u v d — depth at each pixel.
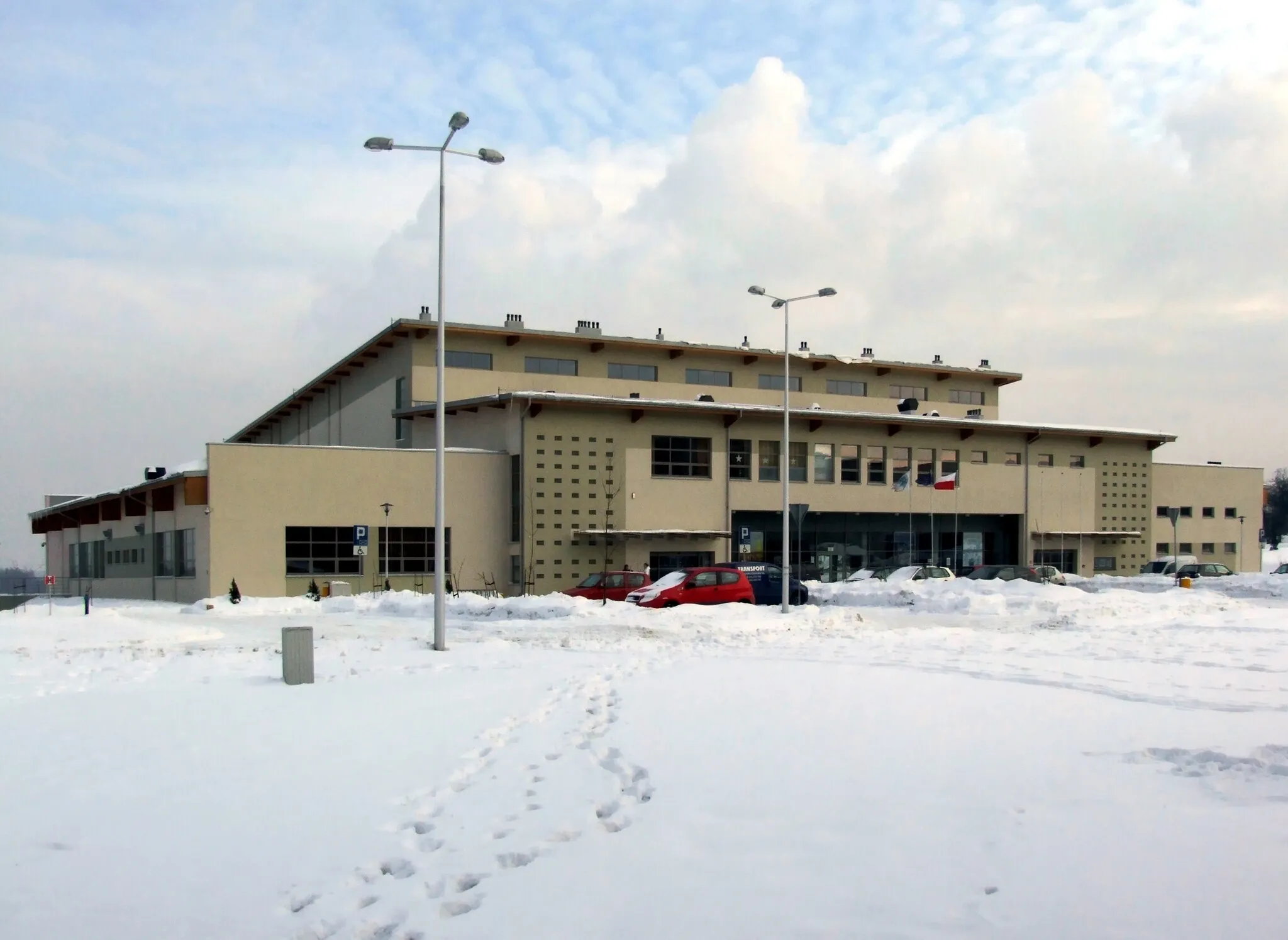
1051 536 55.56
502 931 5.17
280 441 77.12
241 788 8.40
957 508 52.91
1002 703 12.19
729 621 28.06
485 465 43.41
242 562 38.91
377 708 12.41
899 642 22.11
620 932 5.09
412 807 7.77
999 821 6.77
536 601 31.36
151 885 6.11
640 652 20.05
